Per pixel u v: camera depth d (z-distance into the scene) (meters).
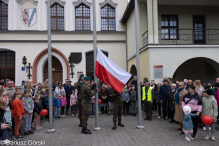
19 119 5.45
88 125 7.33
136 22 7.06
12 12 14.28
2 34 14.02
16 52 14.07
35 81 14.18
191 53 10.12
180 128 6.46
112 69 6.62
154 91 8.72
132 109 9.41
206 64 13.70
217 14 13.16
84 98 6.11
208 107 5.44
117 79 6.60
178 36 12.66
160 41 12.43
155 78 9.85
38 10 14.56
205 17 13.05
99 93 10.41
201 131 6.35
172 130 6.46
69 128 6.86
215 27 13.09
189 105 5.53
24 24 14.45
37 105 6.64
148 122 7.78
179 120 6.19
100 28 15.23
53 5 14.95
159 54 9.97
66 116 9.52
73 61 14.53
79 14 15.22
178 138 5.53
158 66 9.89
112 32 15.09
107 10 15.50
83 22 15.20
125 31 15.20
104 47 15.07
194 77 13.69
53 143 5.16
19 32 14.16
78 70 14.52
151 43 10.05
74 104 9.53
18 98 5.54
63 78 14.59
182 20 12.80
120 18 15.42
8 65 14.61
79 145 4.96
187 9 12.88
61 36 14.63
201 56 10.16
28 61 14.16
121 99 6.73
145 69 10.62
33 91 7.82
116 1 15.48
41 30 14.49
